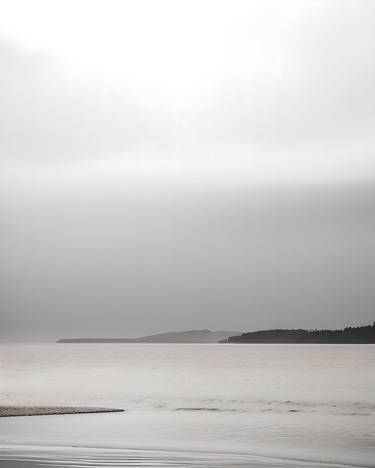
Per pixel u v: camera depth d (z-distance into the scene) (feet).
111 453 117.19
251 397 287.69
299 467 107.76
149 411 220.23
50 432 149.89
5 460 107.24
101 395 293.02
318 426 178.50
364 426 178.70
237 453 123.03
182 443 137.80
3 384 363.76
